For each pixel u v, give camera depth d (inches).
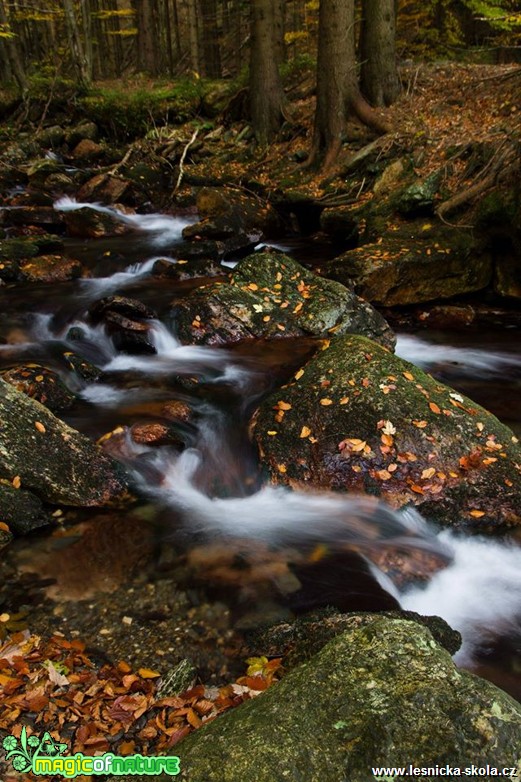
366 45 549.6
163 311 320.2
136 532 170.2
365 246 380.2
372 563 161.2
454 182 408.8
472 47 724.7
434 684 84.7
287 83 718.5
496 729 77.7
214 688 121.1
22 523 166.9
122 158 712.4
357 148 532.7
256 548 165.2
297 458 191.5
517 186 349.7
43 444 182.2
